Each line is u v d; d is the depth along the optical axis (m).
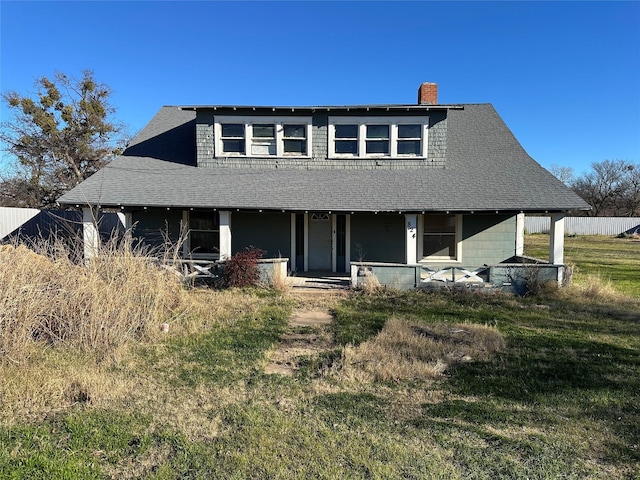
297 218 13.63
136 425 3.75
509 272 10.84
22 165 24.81
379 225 13.29
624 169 54.69
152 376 4.96
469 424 3.84
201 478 2.99
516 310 8.98
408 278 10.93
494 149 13.85
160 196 11.38
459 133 14.90
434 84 16.53
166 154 13.93
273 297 9.85
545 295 10.38
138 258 7.36
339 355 5.80
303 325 7.55
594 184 56.88
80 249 7.75
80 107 25.14
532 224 42.59
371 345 6.07
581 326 7.64
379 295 10.32
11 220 16.42
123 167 12.93
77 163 25.20
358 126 13.12
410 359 5.59
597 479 3.03
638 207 53.31
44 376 4.67
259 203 11.18
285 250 13.55
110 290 6.38
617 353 6.00
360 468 3.12
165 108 16.78
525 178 12.16
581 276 14.00
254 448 3.39
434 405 4.25
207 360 5.53
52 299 6.04
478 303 9.62
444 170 12.92
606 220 40.41
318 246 13.70
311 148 13.17
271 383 4.79
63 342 5.85
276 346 6.26
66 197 11.02
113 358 5.50
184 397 4.38
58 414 3.95
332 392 4.57
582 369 5.34
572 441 3.56
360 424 3.82
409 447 3.42
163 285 7.55
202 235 13.57
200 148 13.16
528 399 4.41
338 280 12.22
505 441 3.53
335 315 8.38
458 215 12.81
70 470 3.05
